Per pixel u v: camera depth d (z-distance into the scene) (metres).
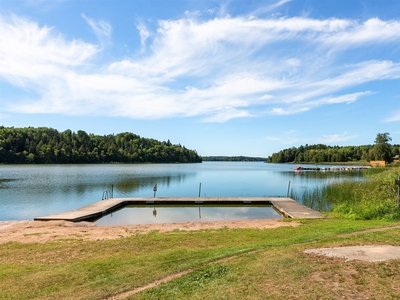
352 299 4.41
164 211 19.52
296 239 8.72
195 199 22.28
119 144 121.75
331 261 5.95
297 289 4.82
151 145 132.38
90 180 39.66
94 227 12.66
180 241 9.45
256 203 22.14
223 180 44.62
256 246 8.05
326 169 74.12
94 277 6.32
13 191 27.95
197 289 5.22
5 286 5.95
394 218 12.08
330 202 20.92
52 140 93.31
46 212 18.75
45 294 5.53
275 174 60.03
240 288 5.05
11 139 85.75
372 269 5.39
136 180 41.47
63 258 7.85
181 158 142.50
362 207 14.20
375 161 71.12
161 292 5.22
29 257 7.96
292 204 20.17
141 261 7.23
